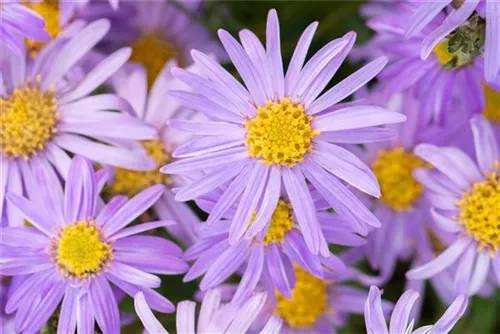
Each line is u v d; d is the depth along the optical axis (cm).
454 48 38
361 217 37
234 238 37
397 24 40
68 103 40
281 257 38
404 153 43
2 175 40
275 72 37
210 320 37
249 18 46
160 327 37
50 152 40
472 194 40
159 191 38
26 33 39
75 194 38
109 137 40
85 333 38
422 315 45
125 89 41
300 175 37
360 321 45
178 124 37
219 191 38
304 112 37
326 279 41
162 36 45
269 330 37
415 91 41
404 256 43
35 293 38
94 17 43
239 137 37
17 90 40
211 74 37
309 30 37
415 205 43
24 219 39
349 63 45
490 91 42
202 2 45
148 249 38
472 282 40
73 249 38
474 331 45
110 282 39
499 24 37
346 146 42
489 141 39
